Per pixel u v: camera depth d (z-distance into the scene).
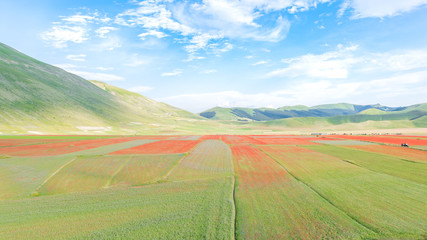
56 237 15.97
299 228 16.64
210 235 15.68
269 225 17.14
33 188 28.02
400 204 21.06
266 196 23.66
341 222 17.53
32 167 37.41
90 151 54.16
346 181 28.97
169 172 35.41
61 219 18.78
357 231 16.11
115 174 34.09
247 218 18.34
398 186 26.59
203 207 20.73
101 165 39.34
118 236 15.84
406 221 17.59
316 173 33.53
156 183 29.83
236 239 15.28
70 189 27.89
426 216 18.45
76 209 20.84
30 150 54.19
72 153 50.72
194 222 17.75
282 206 20.83
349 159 44.66
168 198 23.42
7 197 25.17
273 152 55.22
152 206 21.23
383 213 19.09
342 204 21.14
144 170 36.44
